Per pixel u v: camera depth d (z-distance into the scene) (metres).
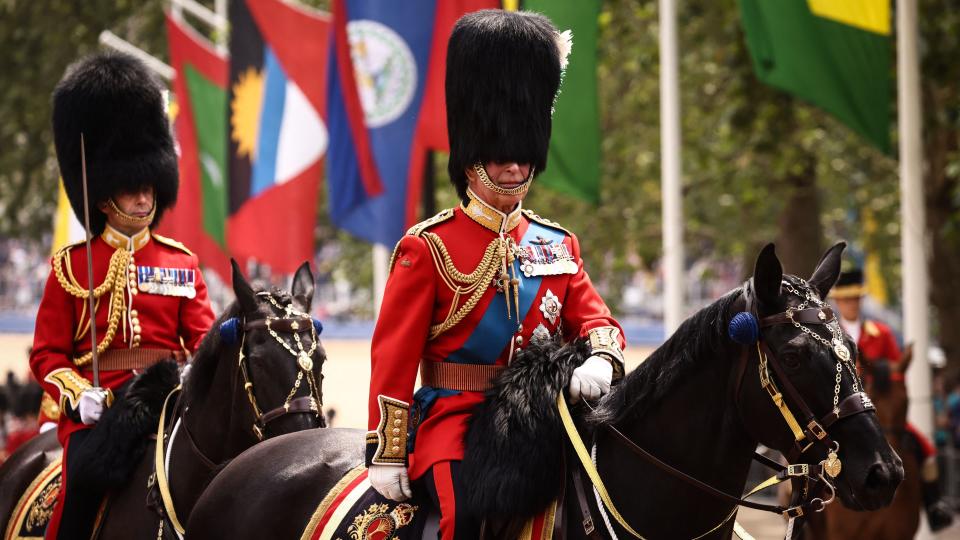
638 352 68.12
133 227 20.38
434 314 14.15
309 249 40.44
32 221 80.00
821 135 51.69
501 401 13.62
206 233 45.16
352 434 15.91
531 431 13.35
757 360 12.67
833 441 12.28
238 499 15.63
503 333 14.08
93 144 20.78
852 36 31.94
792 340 12.45
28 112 72.62
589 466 13.31
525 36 14.54
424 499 14.12
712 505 13.19
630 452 13.49
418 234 14.15
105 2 71.69
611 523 13.37
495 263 14.08
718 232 67.00
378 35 32.06
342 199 32.84
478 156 14.38
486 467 13.35
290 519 15.17
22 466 20.53
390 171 32.00
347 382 53.12
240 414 17.53
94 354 18.88
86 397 18.58
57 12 71.88
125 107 20.88
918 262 35.44
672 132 37.31
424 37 31.78
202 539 15.91
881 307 80.62
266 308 17.84
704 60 54.16
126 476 18.48
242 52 41.56
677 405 13.30
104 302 19.80
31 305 137.12
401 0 31.91
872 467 12.05
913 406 35.03
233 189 41.50
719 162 57.12
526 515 13.35
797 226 54.03
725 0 48.84
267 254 40.69
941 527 27.80
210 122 45.38
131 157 20.67
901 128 35.75
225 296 71.44
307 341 17.67
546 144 14.62
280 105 40.66
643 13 52.84
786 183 53.56
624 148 58.53
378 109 32.06
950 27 47.41
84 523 18.70
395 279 14.10
